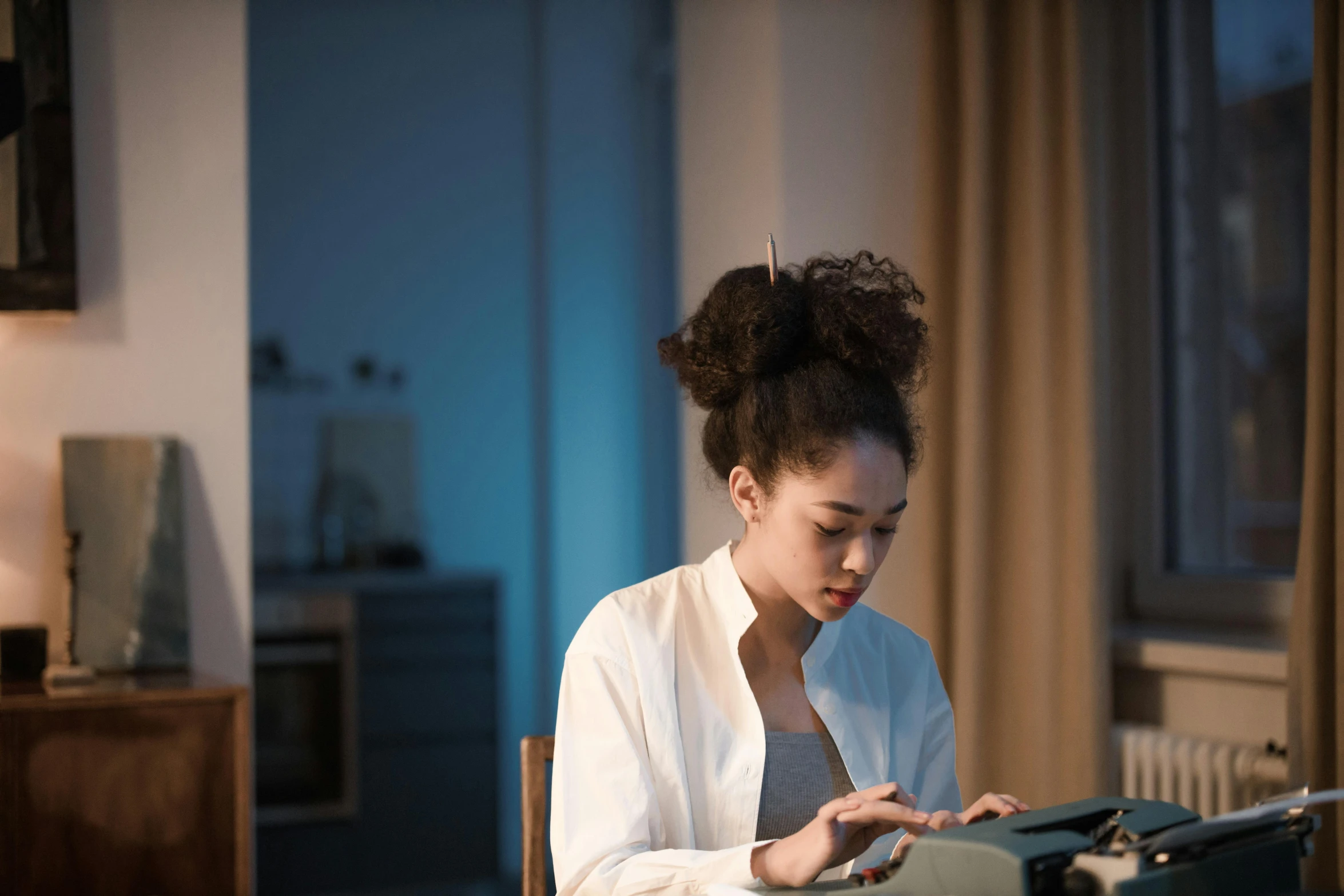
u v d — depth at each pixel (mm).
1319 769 1846
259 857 3857
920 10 2613
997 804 1001
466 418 4871
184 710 2068
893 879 871
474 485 4859
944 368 2521
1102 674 2275
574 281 4723
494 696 4242
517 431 4930
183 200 2535
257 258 4652
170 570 2436
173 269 2521
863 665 1304
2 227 2318
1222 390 2502
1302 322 2326
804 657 1252
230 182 2572
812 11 2773
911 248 2830
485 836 4195
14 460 2404
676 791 1187
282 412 4648
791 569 1115
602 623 1238
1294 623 1892
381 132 4824
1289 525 2357
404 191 4844
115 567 2404
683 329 1242
